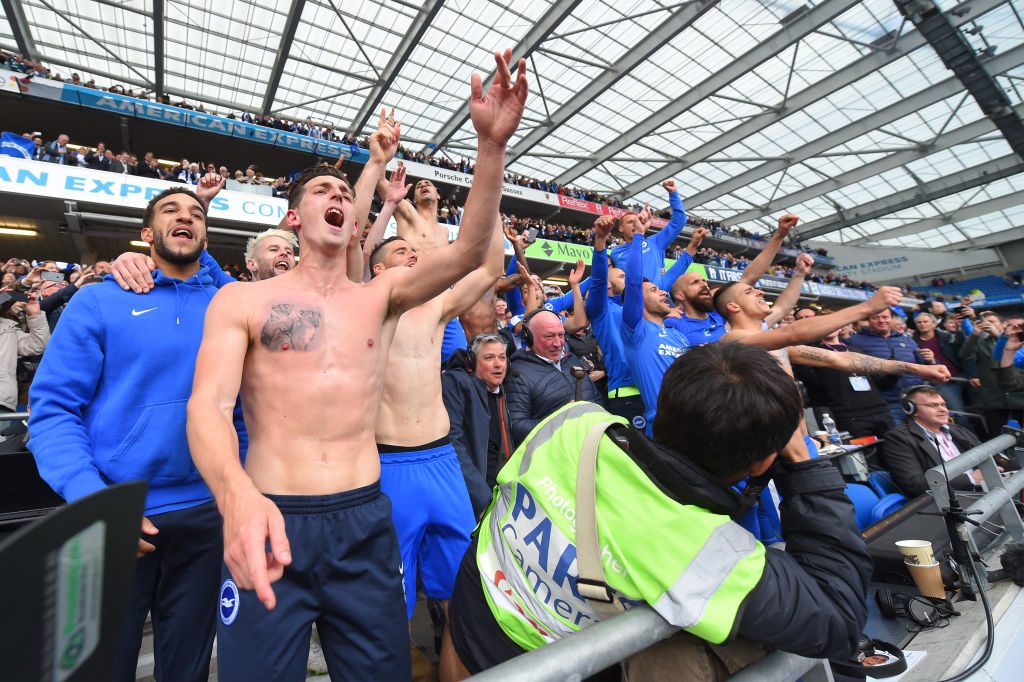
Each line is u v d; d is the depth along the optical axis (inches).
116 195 334.0
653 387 88.8
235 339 42.0
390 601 45.3
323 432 44.3
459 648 43.7
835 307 968.9
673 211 150.9
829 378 144.8
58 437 48.5
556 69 577.0
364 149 554.3
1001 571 67.0
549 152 748.0
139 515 12.5
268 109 596.4
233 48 518.0
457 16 497.0
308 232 47.3
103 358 54.0
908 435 106.7
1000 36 559.2
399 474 66.8
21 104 447.5
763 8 514.0
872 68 583.2
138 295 57.3
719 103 653.3
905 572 69.7
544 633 35.8
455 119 652.7
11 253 447.8
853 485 107.0
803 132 727.1
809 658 33.1
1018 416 161.5
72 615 10.4
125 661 51.6
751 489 36.4
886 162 796.6
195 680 54.6
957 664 51.6
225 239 394.3
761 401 31.0
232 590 41.4
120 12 471.8
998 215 1000.2
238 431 62.9
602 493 33.1
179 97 577.3
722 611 27.5
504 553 39.5
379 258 82.5
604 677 39.6
